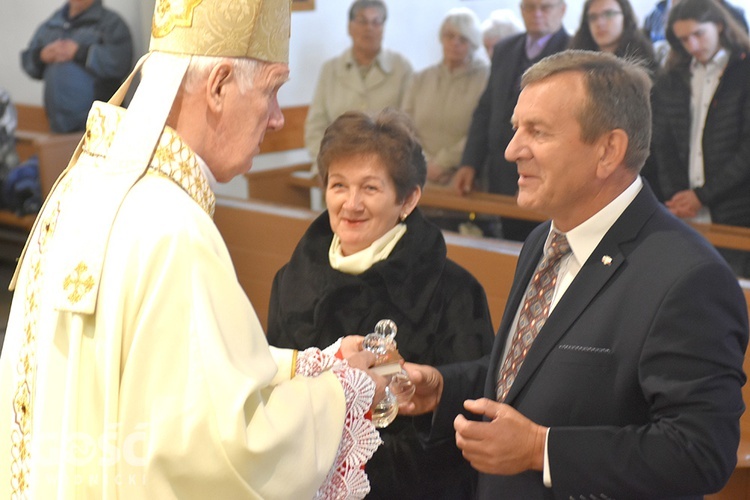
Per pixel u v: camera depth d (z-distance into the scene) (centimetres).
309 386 153
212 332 135
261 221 448
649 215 166
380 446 203
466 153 481
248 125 154
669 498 162
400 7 529
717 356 151
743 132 396
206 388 134
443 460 201
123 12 688
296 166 590
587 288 165
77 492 138
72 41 666
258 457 136
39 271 150
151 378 135
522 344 178
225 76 149
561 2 437
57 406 140
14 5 750
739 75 392
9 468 158
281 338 213
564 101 161
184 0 148
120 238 139
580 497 156
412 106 504
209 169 154
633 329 157
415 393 192
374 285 206
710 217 410
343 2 597
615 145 162
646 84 166
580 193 165
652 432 152
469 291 210
